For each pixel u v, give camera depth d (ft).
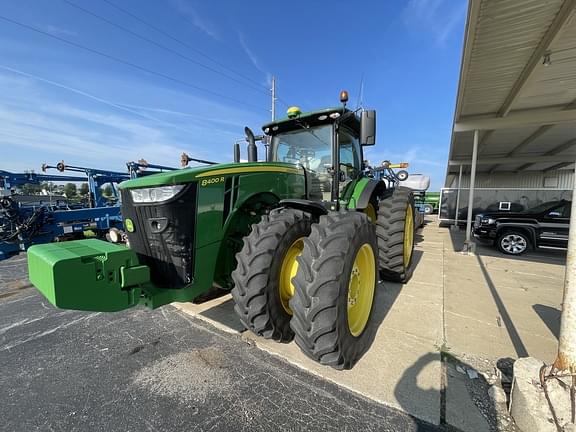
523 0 9.46
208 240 6.49
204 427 5.03
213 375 6.42
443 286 12.23
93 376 6.52
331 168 10.05
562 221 18.45
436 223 43.60
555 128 22.99
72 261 4.56
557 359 4.81
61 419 5.29
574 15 9.87
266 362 6.85
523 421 4.70
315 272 5.54
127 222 6.90
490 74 14.25
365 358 6.90
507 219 20.10
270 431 4.89
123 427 5.08
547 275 14.06
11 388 6.18
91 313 9.82
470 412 5.23
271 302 6.29
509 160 34.24
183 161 12.87
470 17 10.41
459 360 6.81
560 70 13.43
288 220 6.79
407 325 8.59
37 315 9.82
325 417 5.16
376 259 7.65
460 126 20.30
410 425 4.95
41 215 17.35
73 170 21.95
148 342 7.89
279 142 11.57
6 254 16.17
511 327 8.46
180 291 6.17
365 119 9.13
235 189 7.13
